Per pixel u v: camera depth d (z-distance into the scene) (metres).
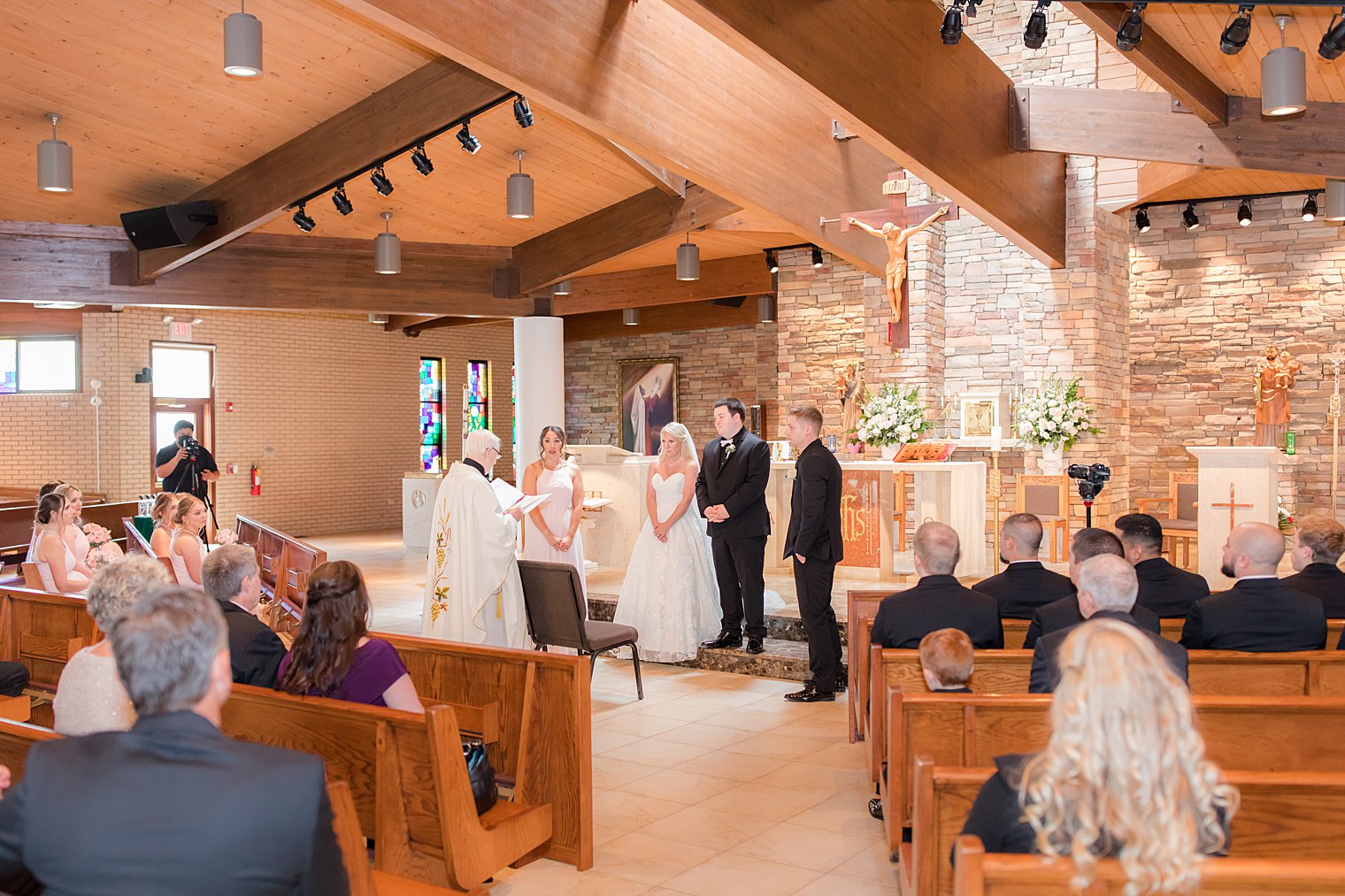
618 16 6.17
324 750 3.31
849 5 6.38
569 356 18.48
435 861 3.14
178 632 1.61
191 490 10.45
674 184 8.66
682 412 17.36
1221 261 10.78
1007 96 8.60
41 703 4.99
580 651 5.91
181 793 1.53
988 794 1.91
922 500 9.05
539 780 3.78
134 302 9.12
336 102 6.97
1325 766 2.99
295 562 6.97
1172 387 11.00
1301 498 10.45
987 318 10.96
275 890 1.53
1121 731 1.47
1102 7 5.89
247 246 9.59
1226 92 7.61
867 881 3.56
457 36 5.00
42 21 5.77
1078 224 10.19
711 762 4.99
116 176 7.83
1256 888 1.67
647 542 7.06
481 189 8.88
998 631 3.92
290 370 16.16
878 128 6.64
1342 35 5.02
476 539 5.79
